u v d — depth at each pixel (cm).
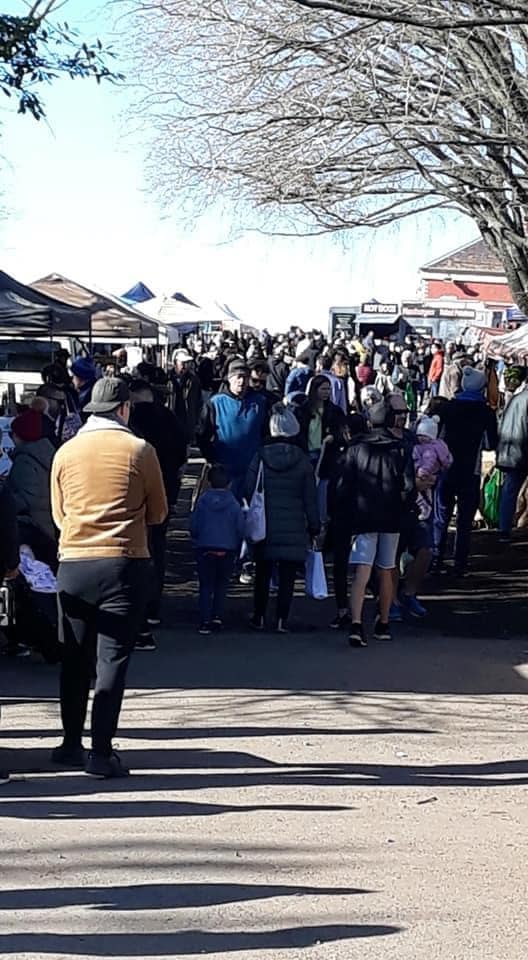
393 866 607
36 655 1019
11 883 571
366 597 1312
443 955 506
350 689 966
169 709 895
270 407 1345
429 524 1234
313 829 659
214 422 1333
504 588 1388
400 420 1115
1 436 1021
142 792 715
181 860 607
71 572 727
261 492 1133
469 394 1434
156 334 2692
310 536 1185
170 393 2111
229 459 1329
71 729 759
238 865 602
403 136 1603
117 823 660
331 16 1480
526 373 1831
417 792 731
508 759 803
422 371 3634
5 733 828
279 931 525
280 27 1529
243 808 691
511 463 1652
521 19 1123
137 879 580
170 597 1309
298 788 731
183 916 538
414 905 558
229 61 1622
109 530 725
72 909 543
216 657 1054
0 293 1806
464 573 1464
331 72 1573
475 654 1088
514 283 2117
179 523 1838
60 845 624
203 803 698
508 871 604
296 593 1347
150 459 730
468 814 693
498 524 1753
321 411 1378
